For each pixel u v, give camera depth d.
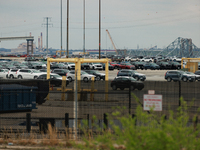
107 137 41.59
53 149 47.72
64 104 91.12
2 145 51.50
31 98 83.81
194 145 37.00
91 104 85.00
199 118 62.03
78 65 100.94
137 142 35.00
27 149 48.75
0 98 81.06
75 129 52.78
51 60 109.56
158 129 37.41
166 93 85.75
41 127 58.09
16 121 69.75
